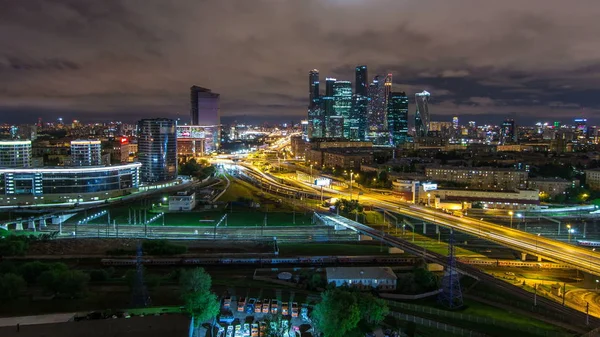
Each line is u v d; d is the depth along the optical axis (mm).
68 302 170875
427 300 193000
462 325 165250
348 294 152125
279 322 156000
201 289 153250
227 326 156625
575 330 163500
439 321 167750
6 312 160250
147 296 170500
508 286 192500
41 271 191875
